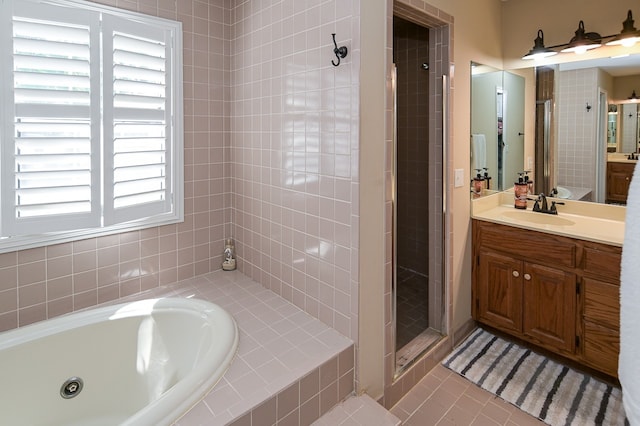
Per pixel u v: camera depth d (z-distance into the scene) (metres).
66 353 1.87
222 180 2.72
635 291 0.48
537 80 2.78
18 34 1.81
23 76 1.82
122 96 2.13
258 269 2.56
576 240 2.20
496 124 2.92
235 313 2.17
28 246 1.95
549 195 2.80
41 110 1.87
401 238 3.96
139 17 2.19
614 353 2.10
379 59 1.84
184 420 1.38
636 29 2.30
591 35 2.48
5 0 1.75
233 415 1.42
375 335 1.98
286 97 2.17
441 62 2.43
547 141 2.77
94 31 2.01
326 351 1.82
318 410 1.74
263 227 2.48
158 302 2.10
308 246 2.12
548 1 2.68
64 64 1.93
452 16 2.38
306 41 2.00
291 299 2.29
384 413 1.79
